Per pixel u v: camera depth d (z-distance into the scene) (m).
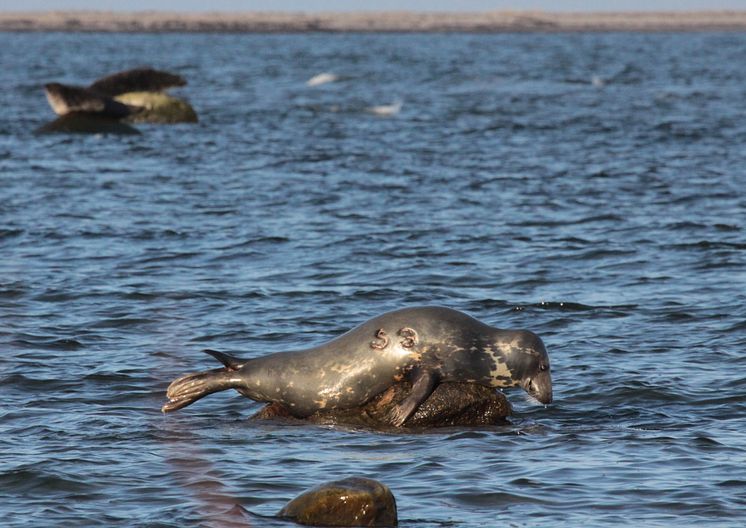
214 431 47.78
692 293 71.88
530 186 117.44
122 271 78.19
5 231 91.19
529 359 50.62
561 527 36.84
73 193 111.12
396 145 156.12
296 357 50.88
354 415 50.38
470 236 90.62
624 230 92.81
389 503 37.41
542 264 80.75
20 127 173.50
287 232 92.19
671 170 129.25
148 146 151.50
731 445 44.97
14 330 62.81
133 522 37.12
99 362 57.31
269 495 39.69
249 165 134.25
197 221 97.06
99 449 44.66
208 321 65.50
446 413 49.59
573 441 46.03
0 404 50.59
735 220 96.94
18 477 41.19
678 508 38.44
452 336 50.47
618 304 69.25
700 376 54.78
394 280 75.94
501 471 42.25
